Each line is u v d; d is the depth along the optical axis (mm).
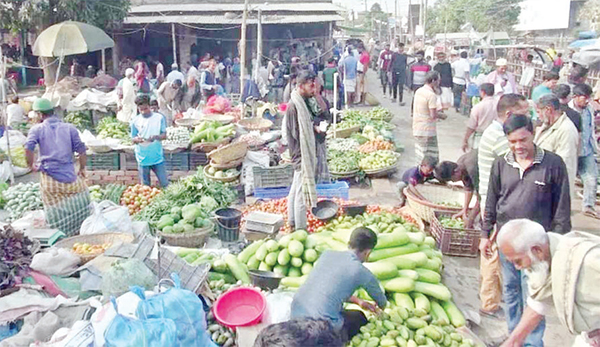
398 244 5875
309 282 4230
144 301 3535
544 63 20703
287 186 8852
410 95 22438
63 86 17531
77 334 3668
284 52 25797
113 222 6578
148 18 24625
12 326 4426
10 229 5043
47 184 6645
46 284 4941
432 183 7973
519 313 4684
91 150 9922
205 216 6926
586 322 2982
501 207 4535
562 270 2971
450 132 14734
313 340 1820
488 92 8219
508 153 4504
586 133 7738
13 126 12750
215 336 4539
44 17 21109
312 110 6801
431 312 5230
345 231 6457
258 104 14523
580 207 8562
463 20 56062
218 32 26859
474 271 6402
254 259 5711
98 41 18016
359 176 10117
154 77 25688
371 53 38719
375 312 4660
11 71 24797
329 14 26031
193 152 9984
